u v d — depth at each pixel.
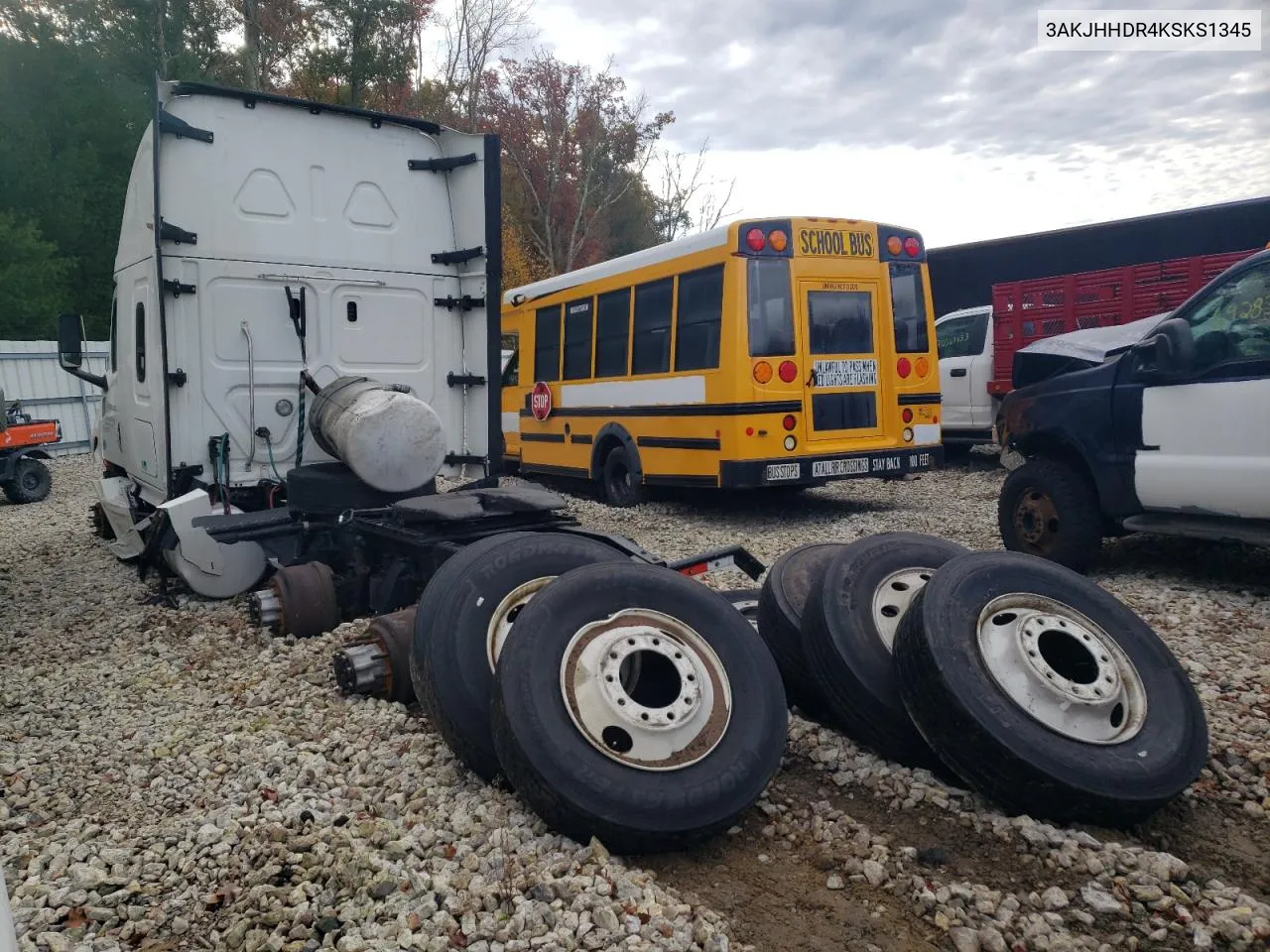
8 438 14.11
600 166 36.00
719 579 7.21
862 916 2.91
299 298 7.03
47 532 11.42
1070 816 3.26
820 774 3.90
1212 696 4.41
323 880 3.06
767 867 3.22
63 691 5.20
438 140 7.61
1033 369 9.82
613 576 3.67
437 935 2.71
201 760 4.14
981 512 9.98
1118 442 6.49
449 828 3.41
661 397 10.31
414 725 4.39
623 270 10.89
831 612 3.96
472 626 3.88
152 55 28.39
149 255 7.00
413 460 6.40
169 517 6.49
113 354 8.82
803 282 9.47
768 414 9.27
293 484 6.59
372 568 6.32
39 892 3.10
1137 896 2.93
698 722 3.38
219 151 6.73
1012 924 2.82
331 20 30.77
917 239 10.20
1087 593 3.77
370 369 7.30
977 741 3.30
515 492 5.97
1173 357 5.97
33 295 21.77
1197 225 13.84
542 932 2.74
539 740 3.18
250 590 6.96
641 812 3.13
